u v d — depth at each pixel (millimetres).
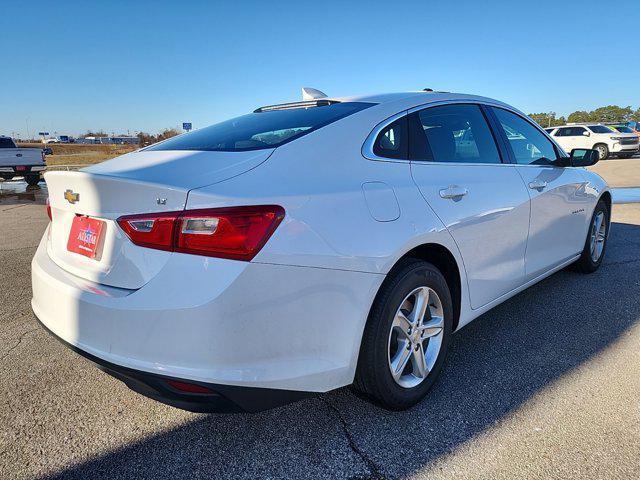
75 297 1969
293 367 1919
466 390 2611
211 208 1775
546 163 3682
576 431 2230
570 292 4086
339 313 2006
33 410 2471
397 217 2223
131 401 2553
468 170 2814
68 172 2148
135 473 2027
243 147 2234
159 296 1775
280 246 1831
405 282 2246
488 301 2965
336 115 2477
